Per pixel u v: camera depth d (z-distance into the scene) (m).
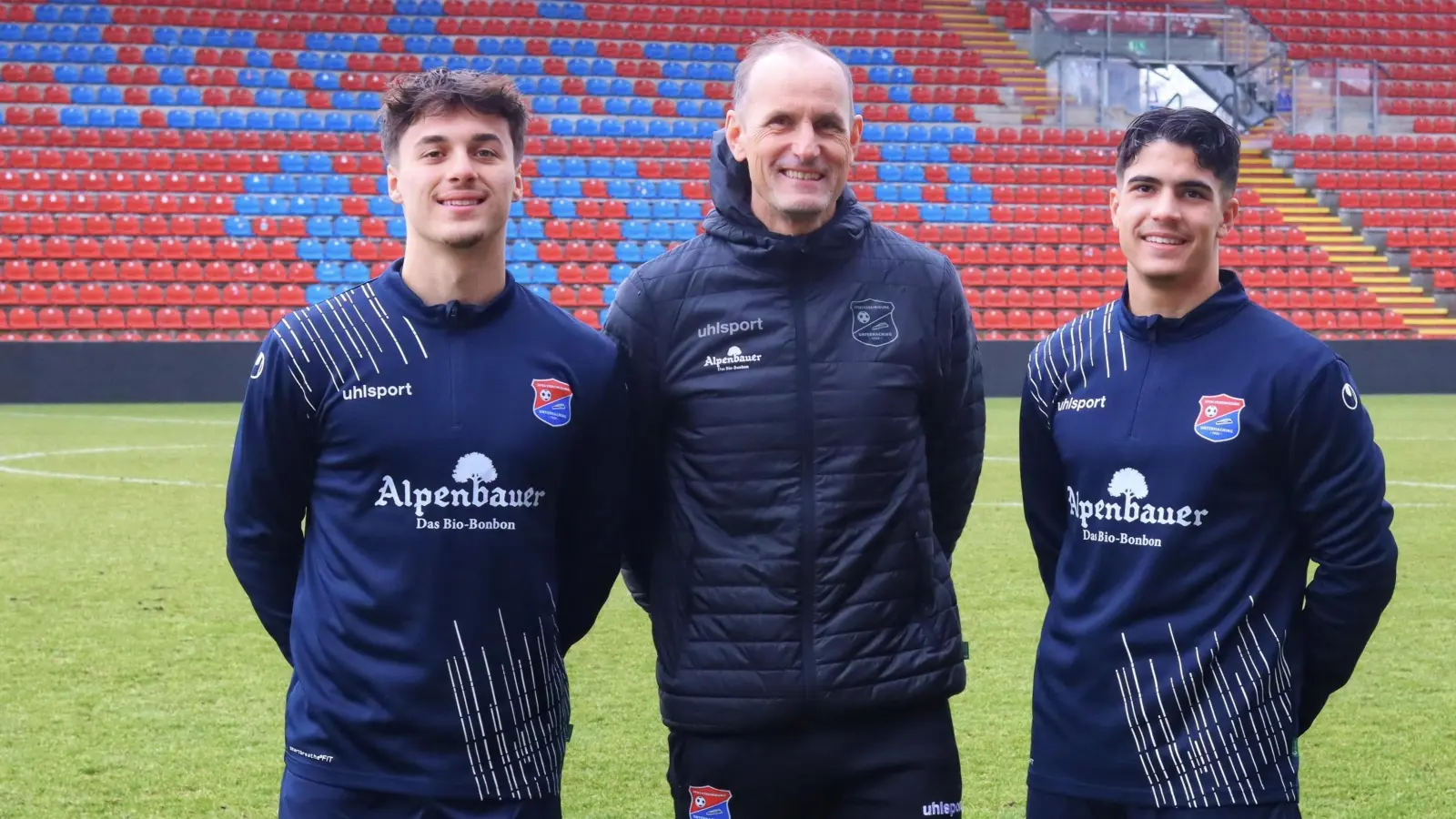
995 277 19.91
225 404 16.39
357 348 2.39
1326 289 20.48
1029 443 2.75
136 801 3.79
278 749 4.24
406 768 2.34
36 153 19.31
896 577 2.55
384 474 2.36
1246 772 2.40
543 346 2.44
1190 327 2.49
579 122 21.77
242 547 2.50
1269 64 23.66
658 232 20.23
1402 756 4.18
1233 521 2.43
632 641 5.70
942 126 22.91
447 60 22.84
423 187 2.33
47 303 17.44
